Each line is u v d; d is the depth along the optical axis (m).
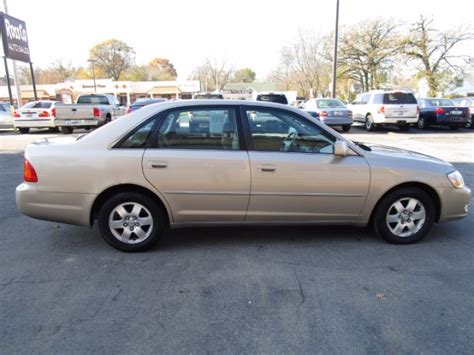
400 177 3.94
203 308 2.86
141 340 2.49
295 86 53.69
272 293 3.08
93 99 20.05
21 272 3.44
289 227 4.62
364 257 3.78
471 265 3.61
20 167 8.57
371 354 2.36
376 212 4.06
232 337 2.52
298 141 3.90
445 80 34.22
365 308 2.87
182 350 2.39
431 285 3.22
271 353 2.37
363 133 16.30
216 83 62.97
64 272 3.44
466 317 2.75
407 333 2.57
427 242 4.18
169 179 3.71
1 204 5.61
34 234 4.40
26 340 2.48
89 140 3.74
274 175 3.79
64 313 2.79
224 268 3.53
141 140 3.74
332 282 3.27
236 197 3.81
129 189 3.78
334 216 4.00
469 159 9.73
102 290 3.12
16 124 16.64
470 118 17.50
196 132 3.80
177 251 3.92
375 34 36.44
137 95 60.31
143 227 3.87
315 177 3.83
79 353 2.36
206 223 3.92
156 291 3.11
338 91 50.38
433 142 13.27
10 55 20.53
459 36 33.09
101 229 3.81
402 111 15.92
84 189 3.68
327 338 2.51
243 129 3.83
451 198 4.06
